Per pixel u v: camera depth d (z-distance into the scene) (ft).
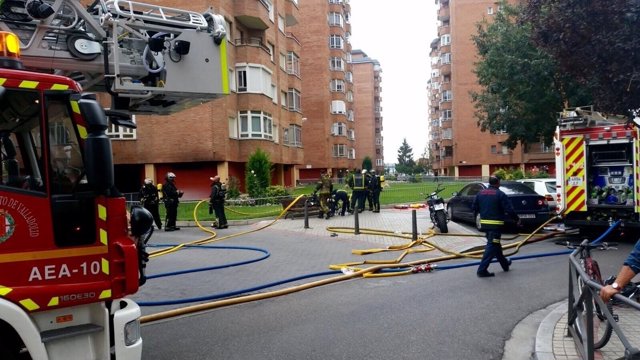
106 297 12.10
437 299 23.32
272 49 117.29
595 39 21.08
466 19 194.70
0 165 11.12
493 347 17.16
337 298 24.04
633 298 16.40
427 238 40.83
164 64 18.89
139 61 18.54
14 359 11.52
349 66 240.73
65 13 17.17
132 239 12.86
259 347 17.53
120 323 12.25
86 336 12.05
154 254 36.35
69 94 11.89
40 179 11.58
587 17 20.97
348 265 31.14
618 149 37.86
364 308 22.17
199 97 20.39
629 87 20.84
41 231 11.44
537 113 66.59
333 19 205.67
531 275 27.78
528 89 63.36
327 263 32.42
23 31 16.29
